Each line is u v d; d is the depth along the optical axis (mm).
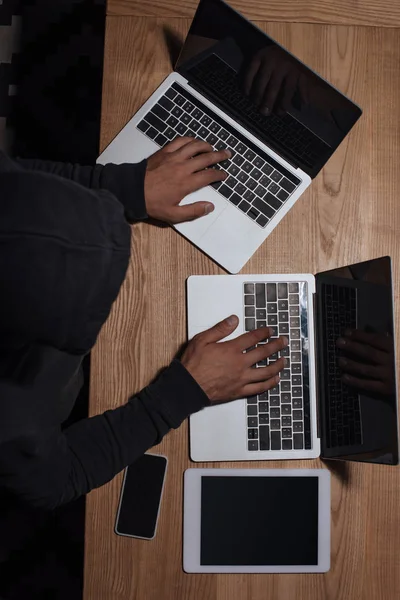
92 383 1029
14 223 465
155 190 982
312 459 1030
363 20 1097
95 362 1032
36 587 1560
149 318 1042
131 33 1068
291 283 1037
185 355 997
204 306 1034
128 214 979
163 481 1009
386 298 880
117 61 1065
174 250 1050
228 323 1008
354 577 1020
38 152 1650
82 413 1539
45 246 471
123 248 542
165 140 1043
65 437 900
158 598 998
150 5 1069
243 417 1013
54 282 483
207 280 1034
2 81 1657
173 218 1007
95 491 1005
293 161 1062
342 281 978
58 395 750
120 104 1064
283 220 1071
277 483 1011
